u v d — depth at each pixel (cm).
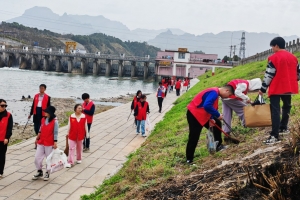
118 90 5444
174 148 884
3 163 834
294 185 415
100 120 1784
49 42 17338
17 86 4881
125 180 733
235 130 813
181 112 1642
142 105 1391
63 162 823
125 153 1108
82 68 9812
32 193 747
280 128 665
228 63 7519
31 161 992
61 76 8044
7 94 3841
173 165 721
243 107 718
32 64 10038
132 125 1648
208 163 631
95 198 700
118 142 1269
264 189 430
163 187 554
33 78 6706
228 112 752
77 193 756
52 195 741
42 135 822
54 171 811
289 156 476
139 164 826
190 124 684
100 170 921
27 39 16462
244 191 439
